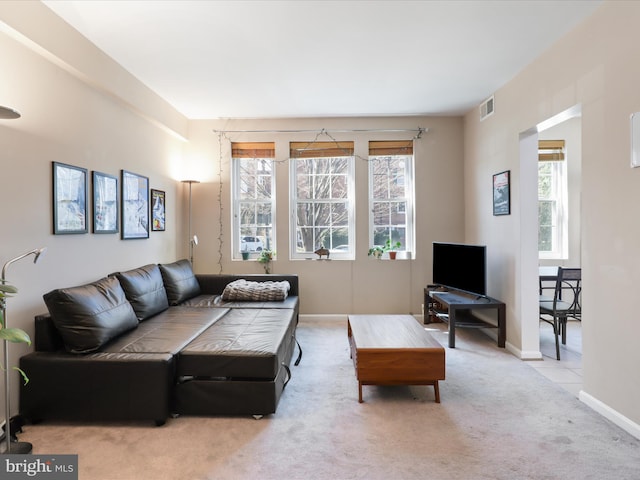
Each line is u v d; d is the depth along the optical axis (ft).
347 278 15.79
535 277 11.14
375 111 14.84
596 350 7.84
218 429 7.16
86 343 7.48
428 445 6.61
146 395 7.19
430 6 7.72
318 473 5.86
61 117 8.55
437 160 15.61
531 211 11.13
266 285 13.44
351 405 8.13
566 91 8.80
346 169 16.16
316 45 9.37
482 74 11.22
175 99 13.30
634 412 6.89
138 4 7.60
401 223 16.12
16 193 7.36
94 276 9.80
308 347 12.12
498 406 8.09
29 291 7.67
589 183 7.98
